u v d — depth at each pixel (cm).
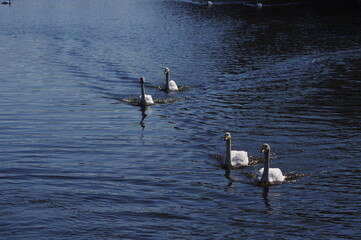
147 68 5616
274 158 3153
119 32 8019
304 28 8144
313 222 2444
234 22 8912
